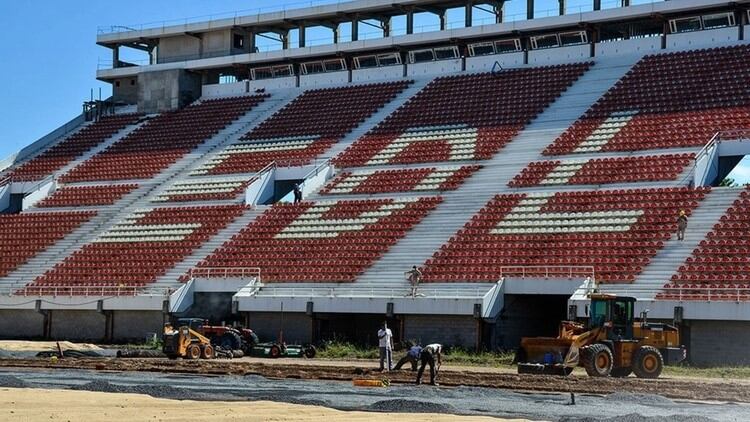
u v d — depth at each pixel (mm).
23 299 74625
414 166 80500
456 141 82188
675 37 84688
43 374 43969
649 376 45531
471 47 93750
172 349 55500
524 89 86688
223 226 78438
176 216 82062
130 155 97000
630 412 31469
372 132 88125
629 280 57406
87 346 63875
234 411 29375
